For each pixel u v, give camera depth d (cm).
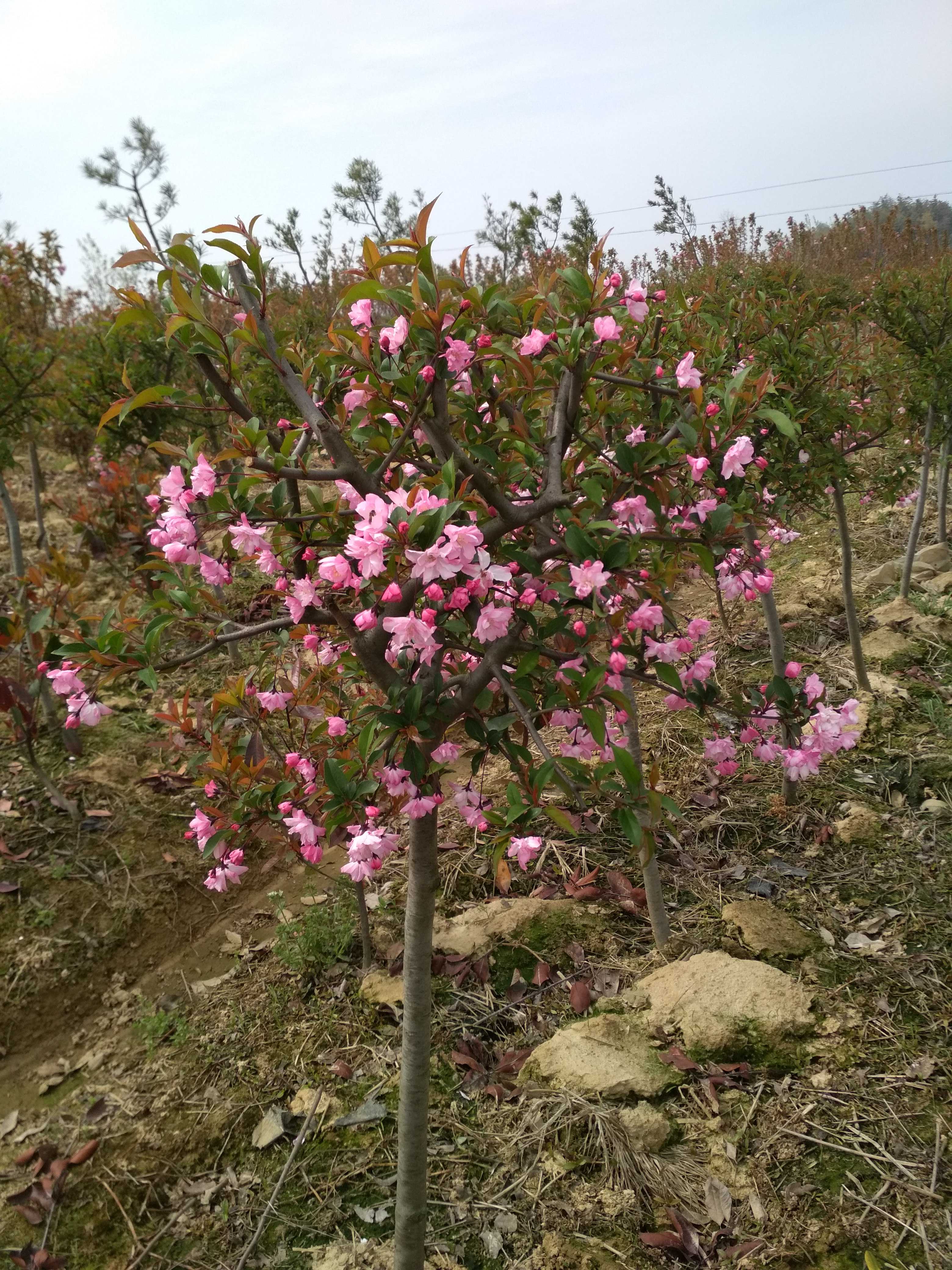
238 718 293
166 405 180
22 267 494
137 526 479
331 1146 263
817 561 635
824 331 395
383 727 181
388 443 181
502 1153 253
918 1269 207
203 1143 270
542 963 318
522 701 180
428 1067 208
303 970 332
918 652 494
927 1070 257
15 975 330
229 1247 238
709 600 588
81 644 189
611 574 166
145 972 346
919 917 320
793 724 203
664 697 482
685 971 299
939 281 511
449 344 171
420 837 197
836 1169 234
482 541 149
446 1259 227
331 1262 230
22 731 383
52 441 693
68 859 378
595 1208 233
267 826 230
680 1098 259
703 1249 221
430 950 204
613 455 207
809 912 331
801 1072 263
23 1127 283
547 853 377
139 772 433
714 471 192
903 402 502
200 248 188
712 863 366
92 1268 238
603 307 189
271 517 169
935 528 660
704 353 308
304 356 204
